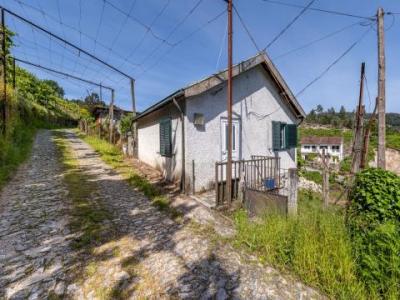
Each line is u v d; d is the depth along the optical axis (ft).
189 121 19.62
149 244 10.95
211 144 21.21
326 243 9.06
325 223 10.19
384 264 7.64
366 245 8.35
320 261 8.59
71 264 9.12
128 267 9.04
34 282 8.00
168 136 23.49
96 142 54.29
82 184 21.25
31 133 55.11
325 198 18.85
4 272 8.51
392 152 56.59
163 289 7.85
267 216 12.44
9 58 48.60
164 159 25.36
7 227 12.16
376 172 10.02
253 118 25.22
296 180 13.03
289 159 30.68
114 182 22.74
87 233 11.76
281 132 29.22
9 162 25.67
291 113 31.04
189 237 11.76
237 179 20.15
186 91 18.03
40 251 9.98
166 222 13.69
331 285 7.91
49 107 112.78
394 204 8.87
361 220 9.19
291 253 9.54
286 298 7.56
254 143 25.36
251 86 24.93
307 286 8.18
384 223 8.48
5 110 31.99
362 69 31.45
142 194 19.34
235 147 23.29
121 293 7.60
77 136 73.97
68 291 7.62
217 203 16.37
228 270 9.00
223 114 22.16
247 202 15.72
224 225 13.44
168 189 21.17
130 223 13.38
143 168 30.30
